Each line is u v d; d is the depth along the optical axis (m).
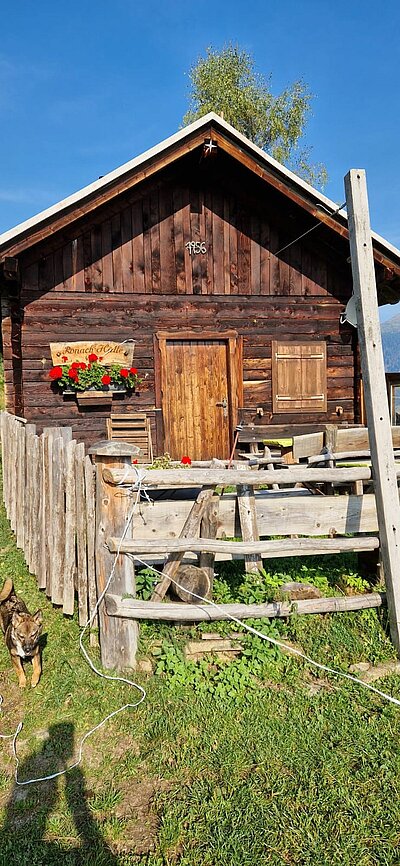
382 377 4.23
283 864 2.46
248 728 3.28
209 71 27.12
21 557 5.91
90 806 2.79
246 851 2.50
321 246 9.99
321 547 4.26
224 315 9.62
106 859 2.49
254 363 9.80
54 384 8.96
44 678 3.78
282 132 27.39
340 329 10.18
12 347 9.31
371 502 4.74
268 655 3.92
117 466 3.89
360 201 4.30
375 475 4.25
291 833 2.61
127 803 2.81
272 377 9.87
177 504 4.38
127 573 3.93
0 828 2.68
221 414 9.76
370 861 2.49
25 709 3.51
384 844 2.56
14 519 6.68
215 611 4.00
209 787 2.86
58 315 8.90
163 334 9.34
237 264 9.65
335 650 4.02
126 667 3.81
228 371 9.77
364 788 2.87
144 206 9.18
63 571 4.55
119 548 3.84
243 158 8.45
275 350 9.85
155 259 9.26
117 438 9.23
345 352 10.24
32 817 2.74
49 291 8.85
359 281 4.28
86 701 3.52
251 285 9.73
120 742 3.22
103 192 7.99
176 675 3.70
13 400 9.44
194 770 2.99
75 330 8.98
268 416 9.87
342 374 10.25
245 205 9.64
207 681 3.69
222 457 9.77
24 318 8.77
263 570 4.79
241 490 4.48
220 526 4.55
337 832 2.62
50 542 4.68
